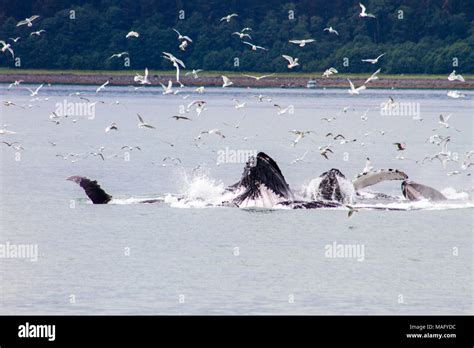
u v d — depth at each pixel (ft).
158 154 437.99
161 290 199.41
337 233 247.09
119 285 202.59
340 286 203.62
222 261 220.84
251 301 193.36
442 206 280.51
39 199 293.84
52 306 189.88
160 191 311.47
